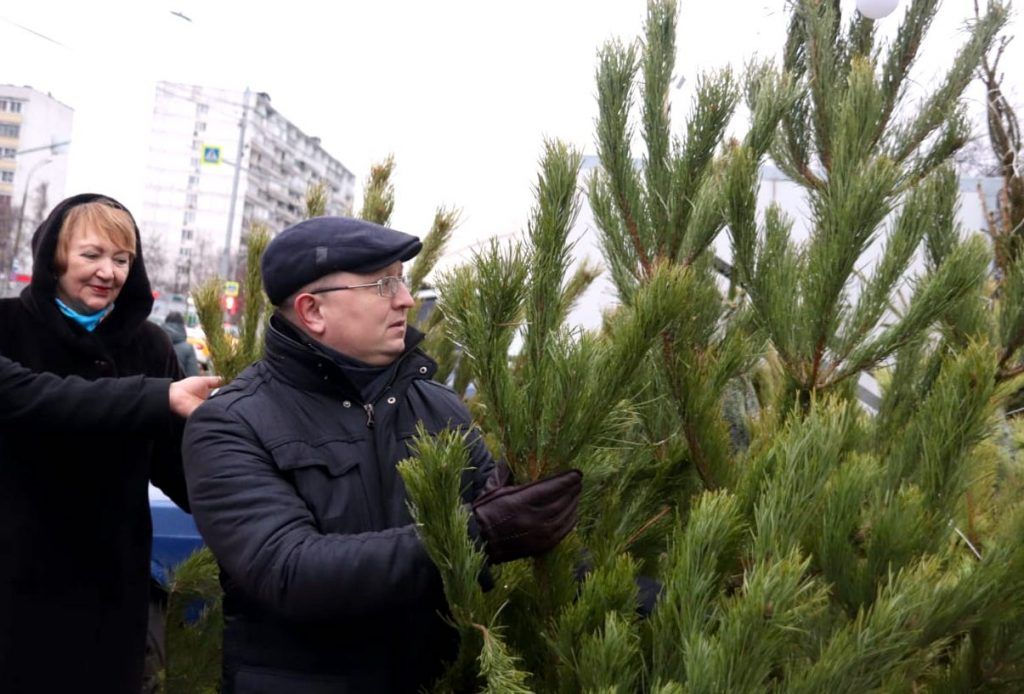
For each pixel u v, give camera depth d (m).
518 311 1.41
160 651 2.62
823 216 1.90
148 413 2.07
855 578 1.39
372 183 3.05
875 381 2.45
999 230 2.57
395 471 1.60
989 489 1.94
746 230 1.96
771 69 2.21
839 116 2.00
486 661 1.23
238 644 1.57
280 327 1.65
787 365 1.92
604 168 2.11
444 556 1.28
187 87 93.94
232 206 32.31
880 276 1.83
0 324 2.21
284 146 106.38
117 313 2.36
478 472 1.66
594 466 1.49
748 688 1.11
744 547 1.39
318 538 1.42
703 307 2.08
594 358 1.39
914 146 2.39
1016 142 2.54
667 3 2.07
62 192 52.78
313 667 1.51
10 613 2.09
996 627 1.46
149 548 2.36
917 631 1.18
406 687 1.59
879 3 2.25
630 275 2.10
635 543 1.76
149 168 94.12
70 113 53.84
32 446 2.13
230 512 1.48
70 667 2.15
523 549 1.35
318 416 1.59
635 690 1.29
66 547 2.15
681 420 1.81
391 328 1.62
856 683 1.17
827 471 1.29
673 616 1.28
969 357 1.57
